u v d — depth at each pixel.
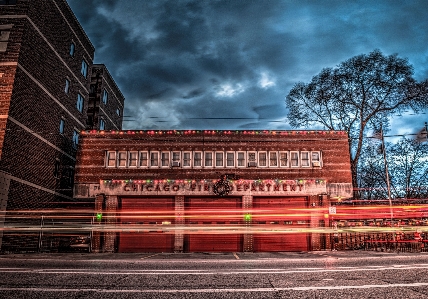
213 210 22.98
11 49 22.38
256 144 24.52
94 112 37.88
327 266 10.06
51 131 26.70
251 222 22.58
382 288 6.13
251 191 22.88
